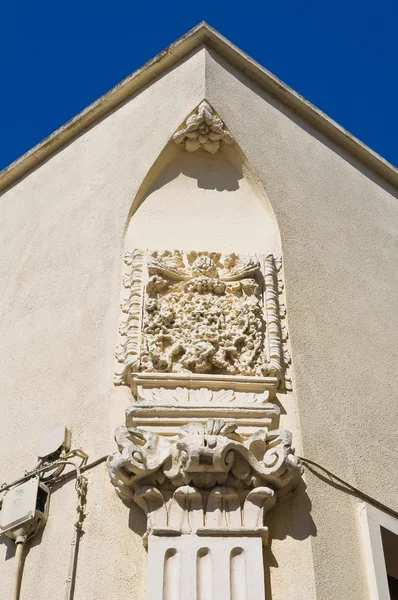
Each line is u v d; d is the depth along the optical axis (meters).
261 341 6.39
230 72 8.38
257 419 5.88
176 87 8.17
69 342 6.84
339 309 7.22
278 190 7.62
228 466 5.44
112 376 6.27
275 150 8.01
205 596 5.04
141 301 6.59
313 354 6.63
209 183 7.60
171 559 5.20
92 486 5.77
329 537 5.57
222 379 6.08
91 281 7.13
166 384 6.08
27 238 8.24
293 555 5.38
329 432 6.20
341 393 6.56
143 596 5.17
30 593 5.53
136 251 6.98
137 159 7.77
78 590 5.29
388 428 6.70
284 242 7.23
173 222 7.32
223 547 5.21
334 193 8.30
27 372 6.96
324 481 5.87
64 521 5.72
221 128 7.64
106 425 6.01
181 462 5.45
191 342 6.26
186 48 8.50
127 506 5.57
